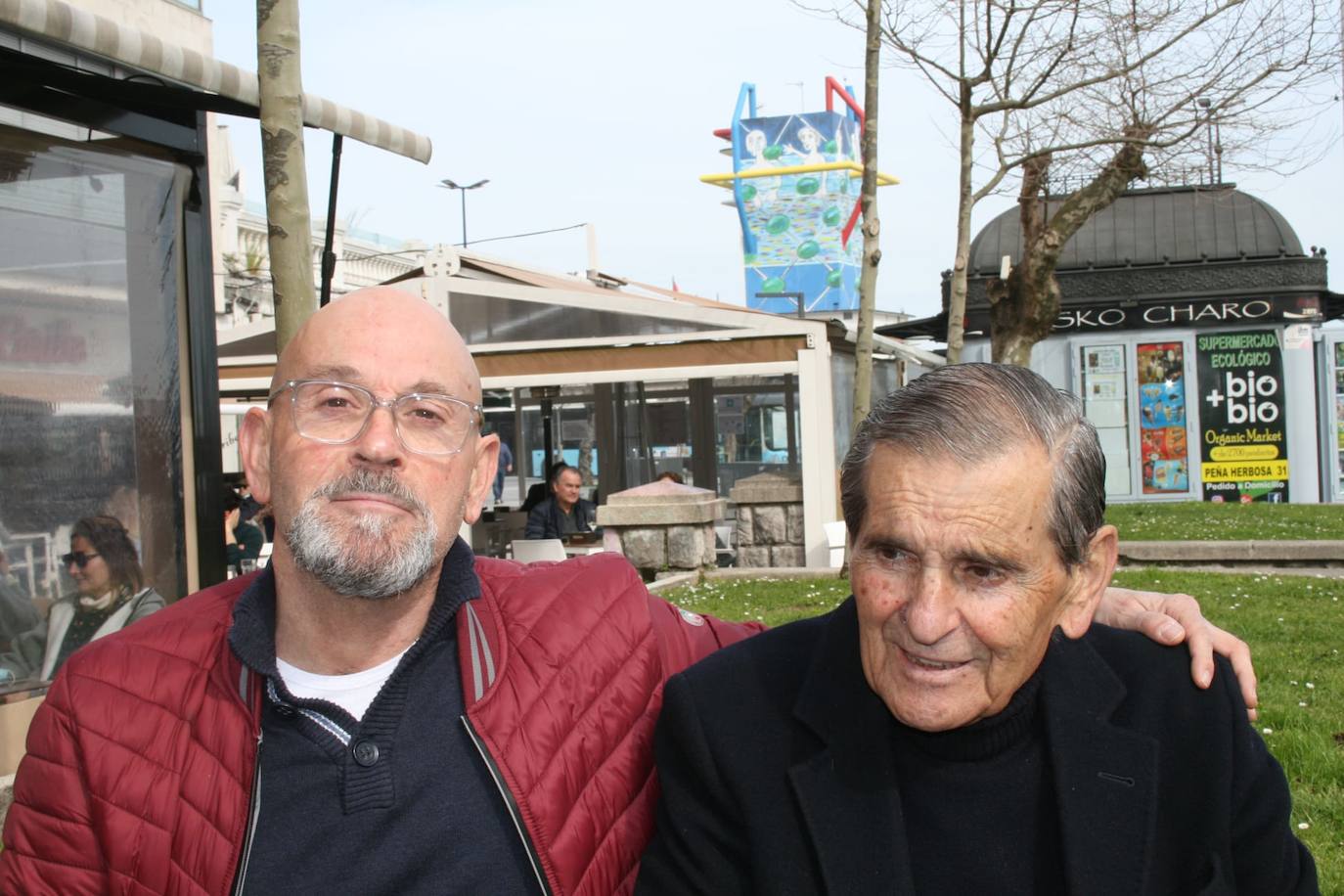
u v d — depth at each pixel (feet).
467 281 43.01
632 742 7.59
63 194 12.89
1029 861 6.21
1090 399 63.10
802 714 6.54
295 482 6.97
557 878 6.98
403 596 7.07
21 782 7.06
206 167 13.99
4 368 12.44
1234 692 6.47
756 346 40.47
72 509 12.95
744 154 196.24
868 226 31.71
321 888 6.64
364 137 14.15
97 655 7.19
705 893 6.59
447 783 6.97
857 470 6.14
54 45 12.01
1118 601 7.19
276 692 6.89
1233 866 6.29
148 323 13.61
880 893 6.11
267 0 11.76
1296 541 35.17
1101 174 40.98
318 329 7.17
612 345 41.06
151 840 6.75
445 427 7.15
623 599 8.05
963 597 5.90
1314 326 61.16
